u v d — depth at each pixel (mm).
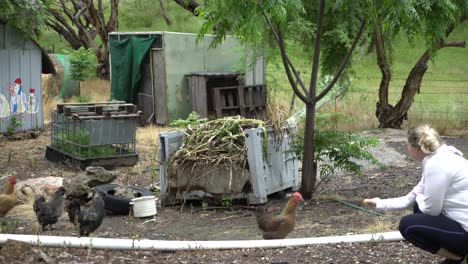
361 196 10125
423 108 19969
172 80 19031
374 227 7629
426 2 8820
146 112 19875
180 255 6227
